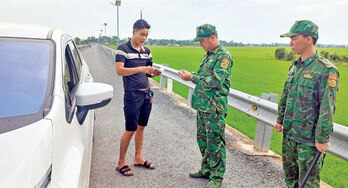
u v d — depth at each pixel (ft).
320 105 7.02
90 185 10.03
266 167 12.18
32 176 4.23
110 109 20.72
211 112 9.66
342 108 32.50
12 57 6.72
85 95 7.21
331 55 176.76
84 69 12.33
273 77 66.85
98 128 16.42
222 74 9.16
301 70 7.46
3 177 4.03
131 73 9.84
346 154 8.92
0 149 4.47
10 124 5.14
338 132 9.06
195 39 9.40
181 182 10.63
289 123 7.94
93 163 11.81
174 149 13.78
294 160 8.33
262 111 13.10
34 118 5.36
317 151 7.48
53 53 7.16
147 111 11.01
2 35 7.30
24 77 6.33
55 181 4.76
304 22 7.16
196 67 78.84
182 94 31.24
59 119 5.67
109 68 50.47
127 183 10.33
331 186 11.20
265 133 13.61
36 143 4.68
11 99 5.79
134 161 11.75
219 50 9.36
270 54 281.74
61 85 6.54
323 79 6.95
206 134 9.99
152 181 10.59
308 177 7.57
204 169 10.82
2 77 6.23
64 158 5.41
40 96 5.99
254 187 10.50
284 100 8.49
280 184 10.80
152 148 13.78
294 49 7.42
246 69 95.30
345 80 74.64
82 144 6.85
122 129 16.37
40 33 7.84
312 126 7.29
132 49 10.02
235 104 15.08
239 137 16.08
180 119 19.13
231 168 11.99
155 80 43.73
